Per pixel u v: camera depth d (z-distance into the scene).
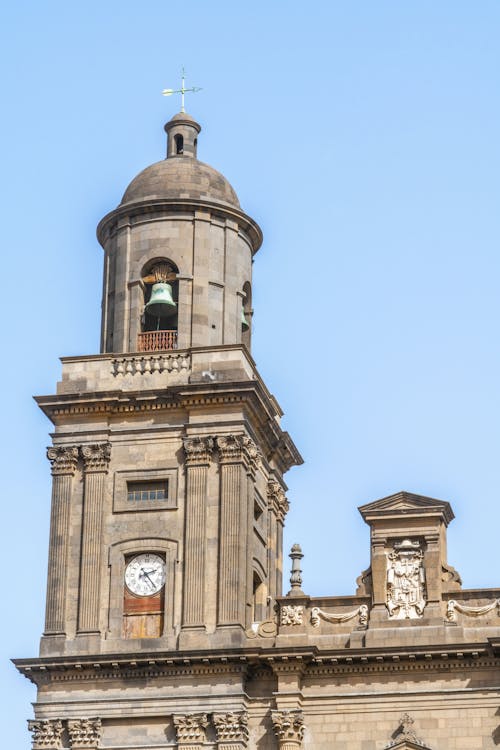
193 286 97.69
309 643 90.81
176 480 94.00
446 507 91.94
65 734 90.38
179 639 90.81
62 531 93.94
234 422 94.00
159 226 99.06
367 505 92.56
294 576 92.69
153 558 93.25
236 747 88.81
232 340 97.94
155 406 95.19
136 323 97.81
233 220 100.12
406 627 90.31
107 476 94.69
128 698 90.25
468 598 90.81
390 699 89.50
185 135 103.56
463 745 88.12
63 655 91.19
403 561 91.69
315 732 89.81
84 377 96.31
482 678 89.00
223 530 92.31
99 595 92.44
